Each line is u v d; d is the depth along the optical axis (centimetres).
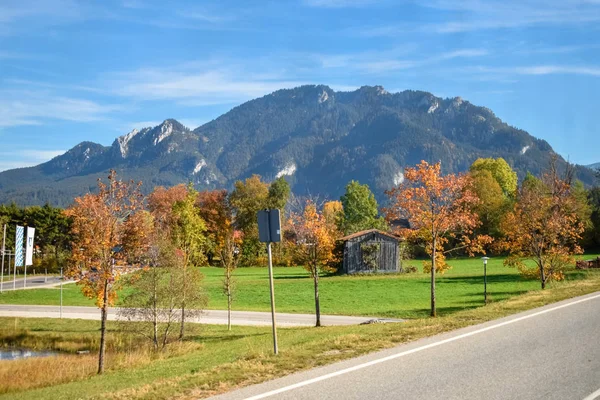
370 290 5594
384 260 7356
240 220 11462
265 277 7406
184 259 3350
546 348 1213
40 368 2603
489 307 1973
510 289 5078
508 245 4200
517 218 4184
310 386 945
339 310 4403
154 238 3206
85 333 3750
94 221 2397
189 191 9975
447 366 1065
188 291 3278
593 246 9606
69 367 2606
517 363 1080
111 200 2467
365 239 7362
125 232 2488
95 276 2419
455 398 859
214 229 11112
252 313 4397
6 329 3850
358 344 1327
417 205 3369
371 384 945
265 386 960
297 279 6812
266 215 1441
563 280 4859
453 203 3397
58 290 6575
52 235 11300
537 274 4172
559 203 4138
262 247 10331
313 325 3609
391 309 4278
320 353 1245
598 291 2339
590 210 8712
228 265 3812
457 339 1341
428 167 3388
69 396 1337
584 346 1225
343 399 861
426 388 914
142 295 3152
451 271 7156
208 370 1176
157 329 3338
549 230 4031
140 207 2523
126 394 991
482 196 9325
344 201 10831
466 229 3519
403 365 1081
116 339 3512
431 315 3341
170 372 1578
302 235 3600
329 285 6112
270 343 2219
